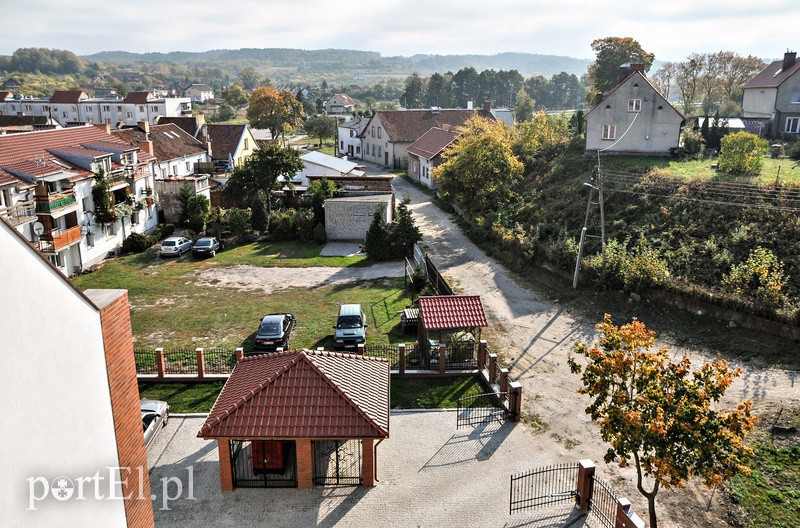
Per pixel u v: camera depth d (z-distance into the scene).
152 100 113.25
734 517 14.63
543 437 18.41
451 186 46.12
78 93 113.94
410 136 75.38
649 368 12.92
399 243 38.00
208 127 68.44
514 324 27.11
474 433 18.66
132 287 33.00
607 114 45.94
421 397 20.95
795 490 15.29
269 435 15.24
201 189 47.34
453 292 31.23
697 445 11.83
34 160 32.91
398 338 25.70
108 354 10.27
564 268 31.53
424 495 15.76
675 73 86.62
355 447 17.98
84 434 9.28
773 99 54.44
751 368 21.34
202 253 38.62
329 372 17.02
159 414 18.55
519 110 106.56
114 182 38.66
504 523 14.73
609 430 13.05
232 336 26.11
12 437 7.31
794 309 22.42
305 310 29.33
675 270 27.83
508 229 39.53
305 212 44.28
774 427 17.50
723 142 37.12
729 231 29.09
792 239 27.02
